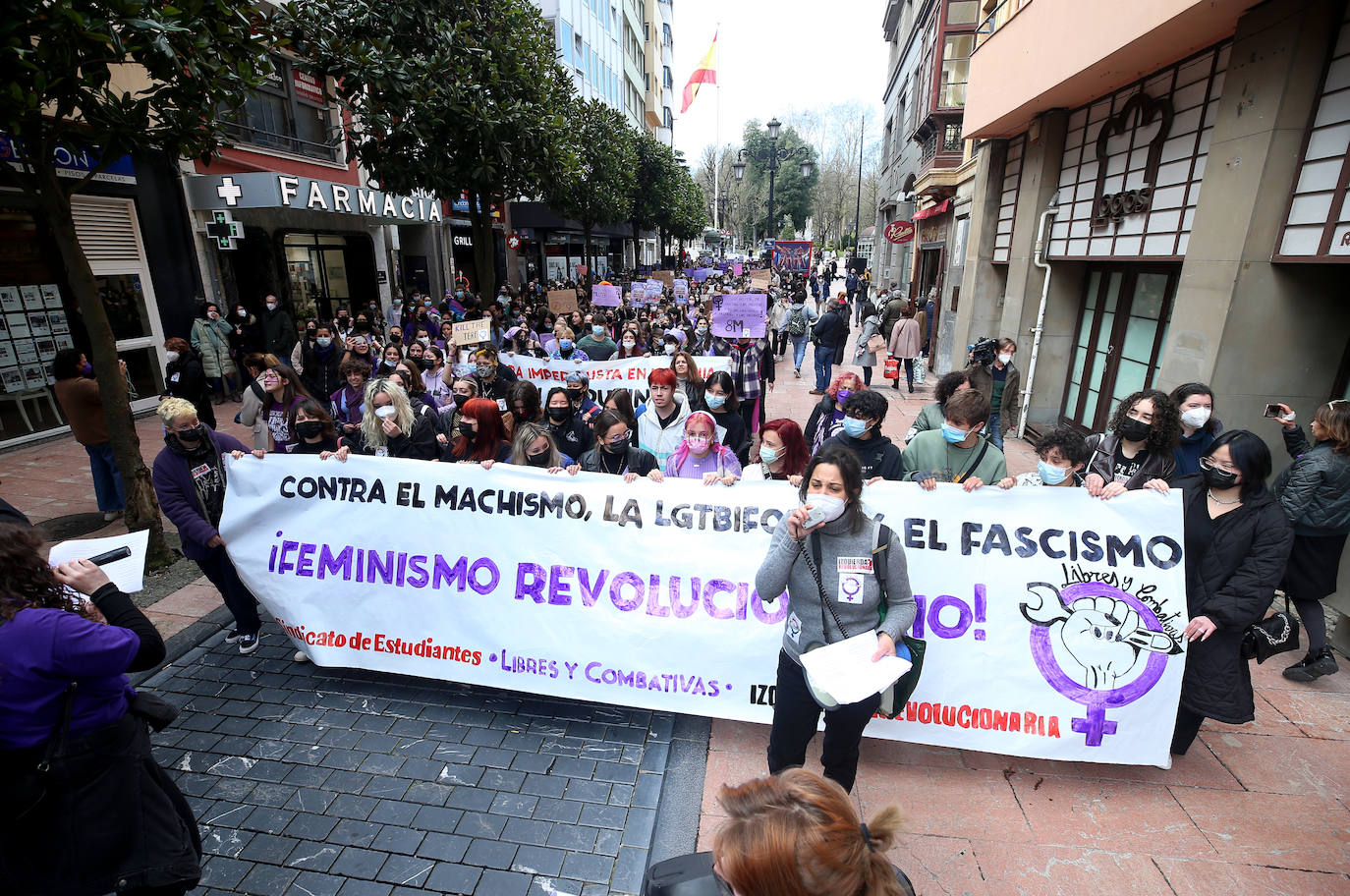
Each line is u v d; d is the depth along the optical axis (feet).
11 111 13.57
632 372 25.76
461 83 28.81
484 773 11.05
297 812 10.24
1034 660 10.99
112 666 6.53
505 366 24.99
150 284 36.81
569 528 12.43
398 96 26.86
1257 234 17.01
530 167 35.45
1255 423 17.94
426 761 11.31
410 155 29.45
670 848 9.57
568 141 42.65
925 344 58.03
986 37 33.73
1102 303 29.04
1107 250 26.43
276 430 17.78
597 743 11.78
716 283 90.43
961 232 47.03
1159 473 12.43
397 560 13.03
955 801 10.42
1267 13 16.58
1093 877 9.02
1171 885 8.90
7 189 29.66
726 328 28.40
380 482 13.12
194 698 12.96
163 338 37.73
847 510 8.44
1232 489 10.43
